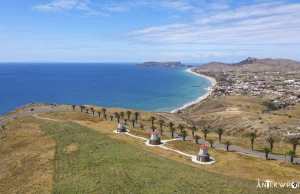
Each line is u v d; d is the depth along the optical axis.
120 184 42.25
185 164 56.81
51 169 51.22
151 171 48.16
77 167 51.41
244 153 68.25
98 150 61.97
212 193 38.47
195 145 74.38
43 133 78.38
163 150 68.56
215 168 55.97
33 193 41.34
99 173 47.62
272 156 66.06
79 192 40.16
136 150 63.12
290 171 54.12
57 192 40.59
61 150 62.31
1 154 69.25
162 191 39.22
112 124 96.94
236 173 52.84
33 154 61.50
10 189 45.09
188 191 39.09
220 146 75.12
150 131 90.25
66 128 81.69
